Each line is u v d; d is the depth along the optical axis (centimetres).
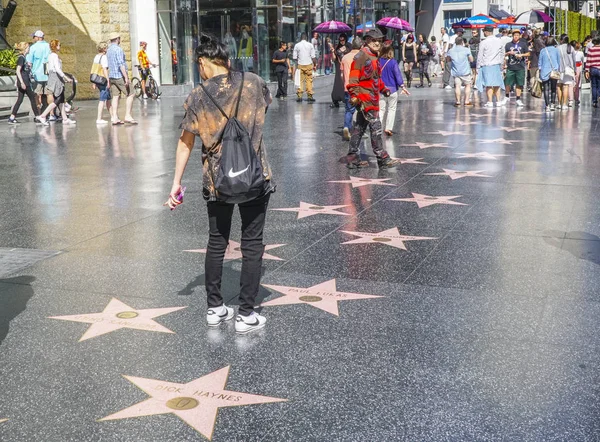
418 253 627
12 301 521
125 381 396
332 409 363
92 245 666
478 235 684
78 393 383
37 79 1714
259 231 458
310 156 1185
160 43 2686
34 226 741
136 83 2473
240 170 425
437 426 345
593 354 422
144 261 615
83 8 2491
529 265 589
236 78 448
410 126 1588
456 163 1095
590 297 514
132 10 2620
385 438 336
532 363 411
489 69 1975
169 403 371
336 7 3203
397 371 403
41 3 2517
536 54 2273
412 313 489
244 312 461
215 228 461
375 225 728
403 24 2967
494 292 527
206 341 449
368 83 1048
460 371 402
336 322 476
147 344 445
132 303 516
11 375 405
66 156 1214
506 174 996
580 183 925
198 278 570
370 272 578
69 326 474
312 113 1916
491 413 357
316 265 598
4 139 1445
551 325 465
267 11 2742
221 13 2758
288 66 2533
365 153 1215
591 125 1553
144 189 927
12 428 348
